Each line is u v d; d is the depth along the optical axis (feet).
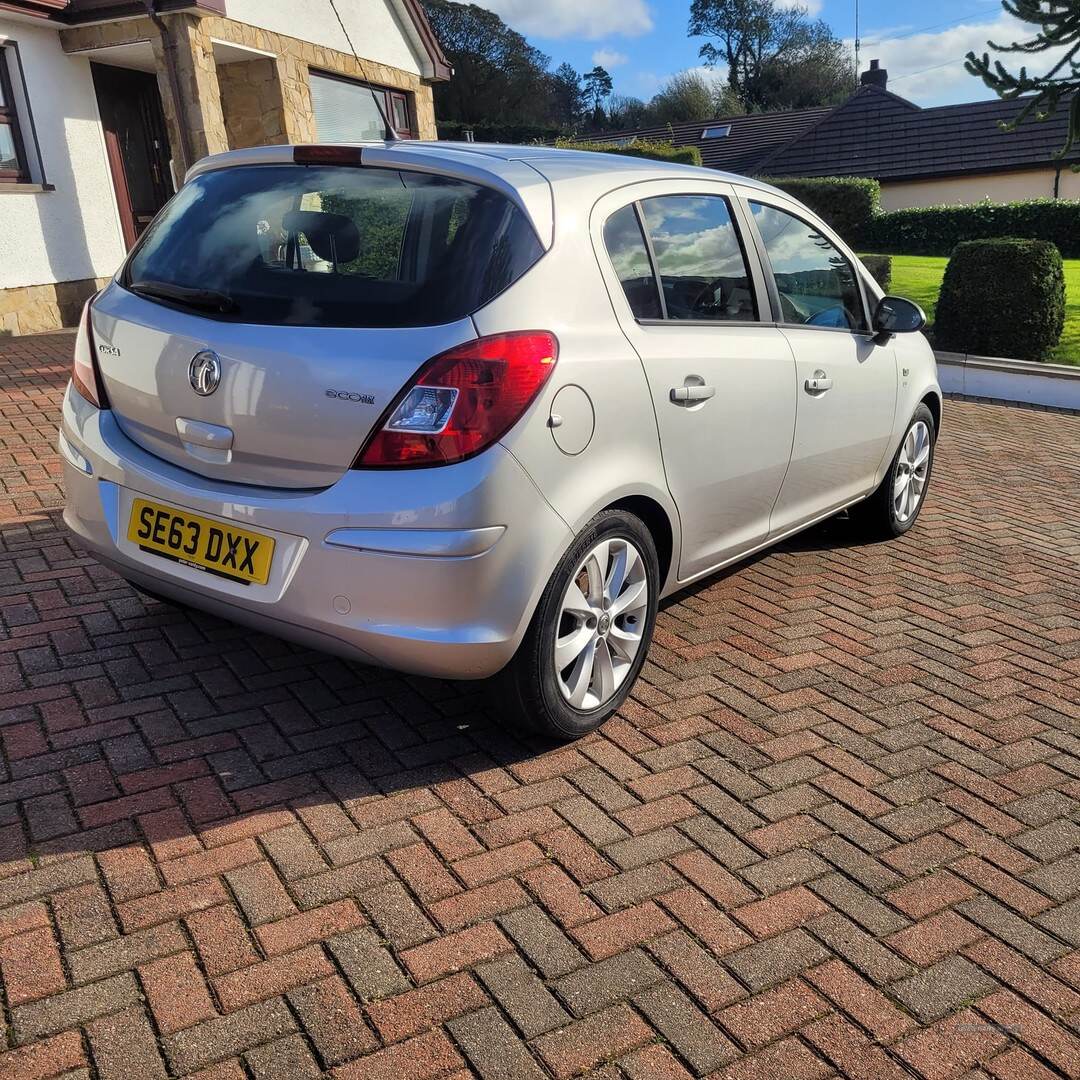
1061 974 8.06
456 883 8.69
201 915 8.13
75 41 39.17
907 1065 7.12
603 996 7.57
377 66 51.75
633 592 11.22
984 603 15.90
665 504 11.43
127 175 44.04
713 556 13.07
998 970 8.07
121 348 10.47
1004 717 12.19
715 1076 6.95
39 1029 6.97
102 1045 6.88
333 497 9.07
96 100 41.45
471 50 214.90
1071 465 26.68
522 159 10.77
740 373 12.50
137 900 8.25
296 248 9.89
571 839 9.37
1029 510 21.81
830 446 15.11
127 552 10.52
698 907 8.59
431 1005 7.39
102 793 9.61
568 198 10.48
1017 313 38.73
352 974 7.63
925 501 22.17
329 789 9.89
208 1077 6.70
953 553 18.40
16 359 31.07
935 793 10.51
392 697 11.67
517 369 9.18
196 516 9.94
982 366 37.63
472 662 9.37
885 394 16.62
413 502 8.88
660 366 11.03
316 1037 7.05
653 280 11.48
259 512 9.41
